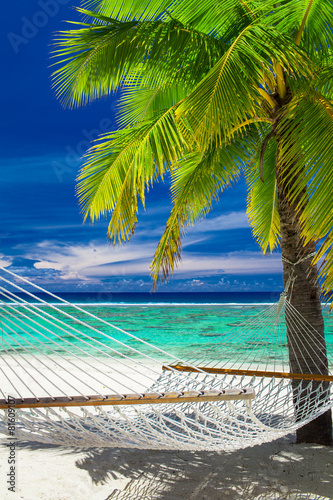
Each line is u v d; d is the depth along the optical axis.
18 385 6.68
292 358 4.27
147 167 4.23
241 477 3.41
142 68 4.47
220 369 4.04
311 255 4.29
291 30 4.10
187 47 3.93
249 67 3.01
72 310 32.19
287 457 3.85
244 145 4.95
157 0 4.25
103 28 4.04
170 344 13.86
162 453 3.95
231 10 4.05
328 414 4.26
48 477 3.28
